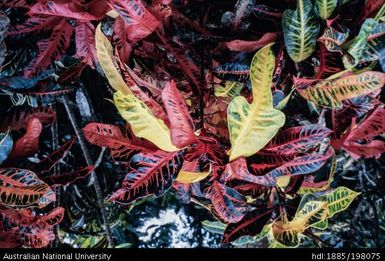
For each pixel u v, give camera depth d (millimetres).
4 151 1188
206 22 1347
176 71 1281
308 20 1158
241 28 1272
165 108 1118
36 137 1229
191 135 1143
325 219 1401
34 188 1209
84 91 1515
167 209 2463
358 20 1282
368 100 1290
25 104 1417
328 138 1315
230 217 1288
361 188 1820
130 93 1139
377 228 1718
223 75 1258
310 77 1287
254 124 1122
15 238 1278
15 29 1317
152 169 1178
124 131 1213
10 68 1376
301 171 1207
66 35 1344
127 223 2299
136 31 1195
